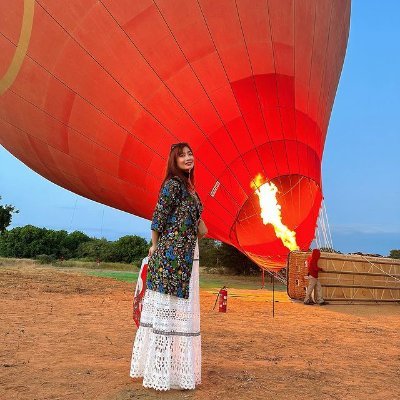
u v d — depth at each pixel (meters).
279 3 10.86
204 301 11.52
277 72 10.77
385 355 5.29
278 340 6.09
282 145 10.61
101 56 10.25
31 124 12.08
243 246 14.12
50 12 10.24
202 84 10.23
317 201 13.60
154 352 3.49
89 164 12.04
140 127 10.52
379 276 13.12
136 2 10.00
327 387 3.73
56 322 6.89
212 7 10.20
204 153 10.27
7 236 41.84
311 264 11.78
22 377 3.73
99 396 3.29
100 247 40.72
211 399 3.30
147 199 11.73
